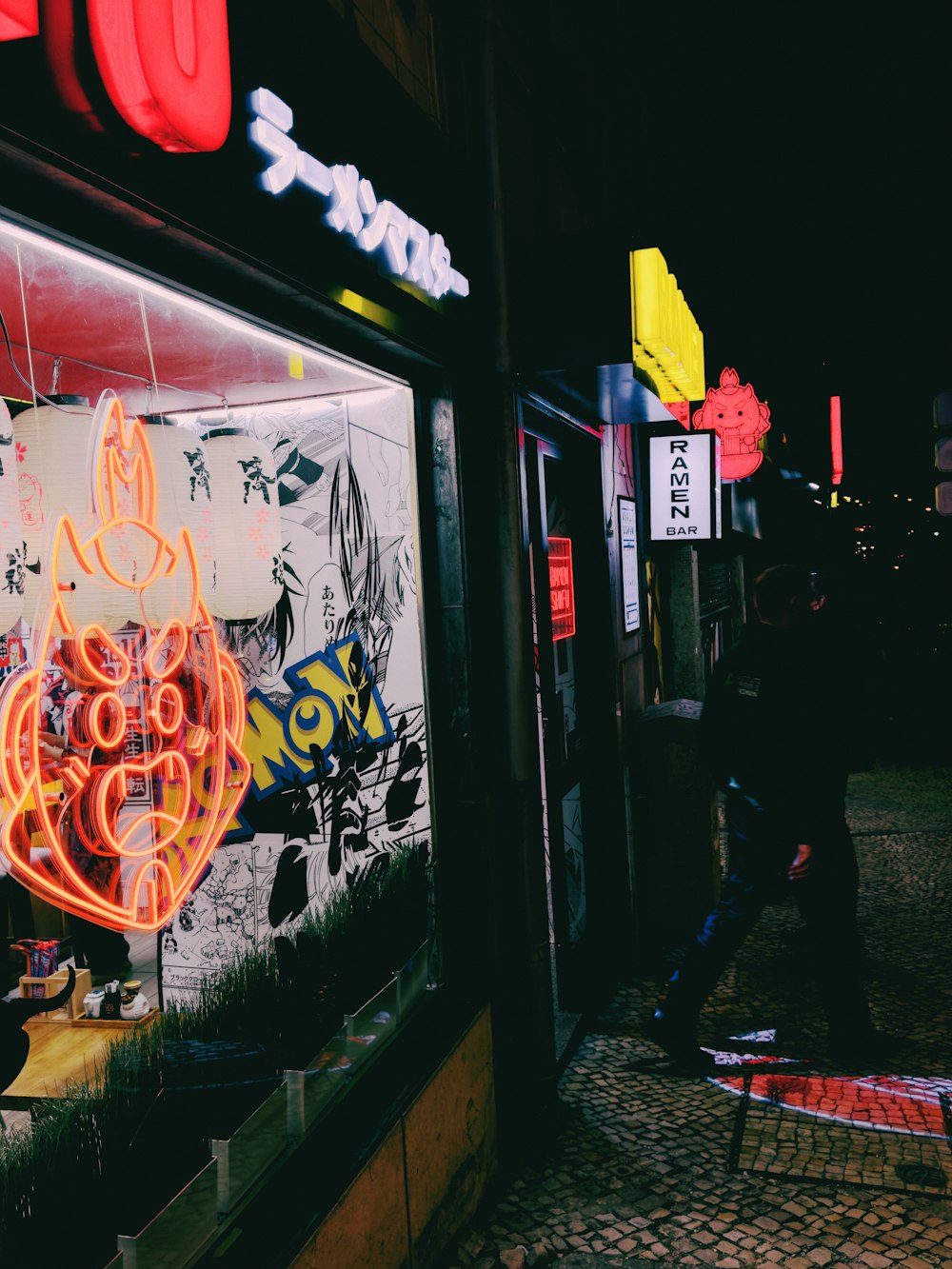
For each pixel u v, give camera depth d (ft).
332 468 10.51
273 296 7.30
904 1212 9.41
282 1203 6.70
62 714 7.74
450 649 10.41
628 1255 9.02
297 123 7.09
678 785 17.43
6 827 5.85
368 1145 7.55
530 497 13.43
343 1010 8.27
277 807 10.49
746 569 46.16
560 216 15.55
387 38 9.37
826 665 12.28
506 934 10.90
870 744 12.57
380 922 9.40
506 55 12.72
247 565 8.17
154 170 5.35
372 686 10.48
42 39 4.55
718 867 18.21
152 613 6.81
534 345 11.18
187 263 6.29
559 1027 13.83
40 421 5.95
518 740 10.84
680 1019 12.48
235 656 10.42
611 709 16.08
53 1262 4.87
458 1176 9.33
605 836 16.05
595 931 15.88
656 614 23.44
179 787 8.29
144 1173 5.62
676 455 20.92
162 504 6.97
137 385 9.50
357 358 8.82
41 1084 7.06
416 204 9.33
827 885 12.39
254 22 6.50
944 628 47.09
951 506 25.27
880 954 16.55
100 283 6.41
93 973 9.47
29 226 5.13
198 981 10.06
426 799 10.37
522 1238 9.35
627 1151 10.82
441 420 10.32
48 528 5.90
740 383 26.08
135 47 4.85
